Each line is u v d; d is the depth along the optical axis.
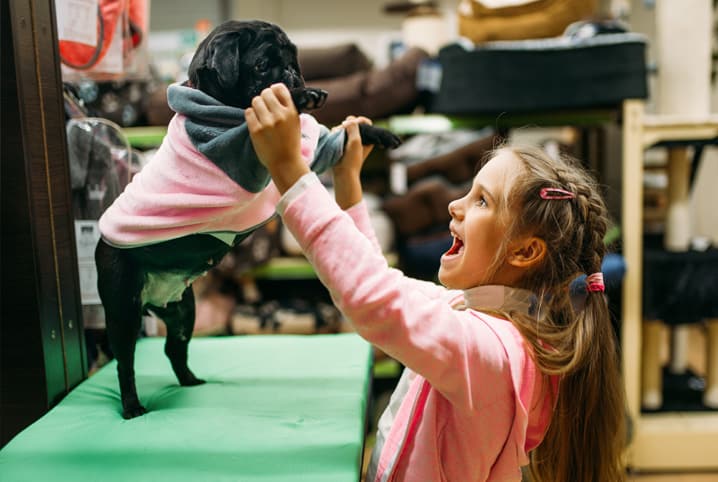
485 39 1.84
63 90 0.97
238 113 0.68
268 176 0.69
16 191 0.83
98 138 0.99
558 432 0.73
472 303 0.72
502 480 0.68
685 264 1.72
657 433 1.76
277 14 3.07
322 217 0.61
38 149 0.85
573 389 0.72
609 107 1.78
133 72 1.16
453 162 1.96
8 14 0.80
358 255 0.61
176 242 0.74
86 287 0.99
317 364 0.97
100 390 0.88
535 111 1.75
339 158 0.84
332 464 0.65
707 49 1.71
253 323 1.92
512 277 0.72
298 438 0.71
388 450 0.72
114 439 0.71
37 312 0.85
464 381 0.63
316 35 3.08
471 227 0.71
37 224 0.84
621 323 1.74
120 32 1.06
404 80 1.78
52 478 0.64
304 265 1.98
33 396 0.87
